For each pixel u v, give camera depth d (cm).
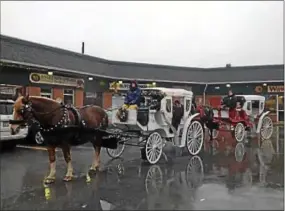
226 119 1570
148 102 1059
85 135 867
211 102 3020
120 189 731
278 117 2870
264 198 660
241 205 618
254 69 2959
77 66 2139
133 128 1030
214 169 936
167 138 1115
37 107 768
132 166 977
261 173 885
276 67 2892
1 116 1133
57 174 870
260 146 1416
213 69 3081
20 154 1143
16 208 612
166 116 1048
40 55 1894
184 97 1141
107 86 2486
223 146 1412
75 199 663
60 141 796
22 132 1208
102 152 1222
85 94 2258
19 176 845
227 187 745
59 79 2012
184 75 2969
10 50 1719
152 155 1008
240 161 1061
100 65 2489
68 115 809
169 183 780
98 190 723
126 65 2744
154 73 2817
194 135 1178
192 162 1042
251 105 1648
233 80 2911
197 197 670
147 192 707
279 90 2838
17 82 1769
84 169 929
